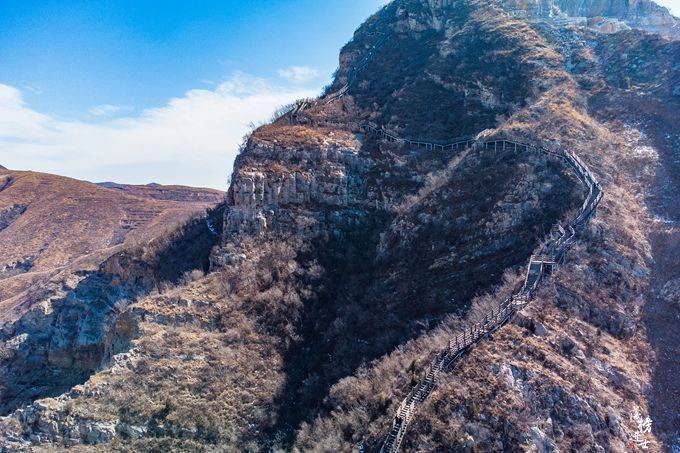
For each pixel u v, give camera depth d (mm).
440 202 66375
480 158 69500
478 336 43062
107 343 65438
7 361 78188
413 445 37125
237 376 56062
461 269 57125
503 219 58156
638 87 79812
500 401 37594
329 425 45781
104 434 49906
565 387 38125
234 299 64438
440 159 80125
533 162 63250
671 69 79125
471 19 114000
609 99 77938
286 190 76688
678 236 51969
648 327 44656
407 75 104375
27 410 51375
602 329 44125
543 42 97938
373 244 71625
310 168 79438
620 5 139250
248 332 60875
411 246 64688
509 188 61375
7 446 49562
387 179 79625
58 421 50281
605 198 55219
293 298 64750
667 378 40875
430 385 41000
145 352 56719
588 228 51406
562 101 77250
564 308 44875
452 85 94562
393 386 44469
